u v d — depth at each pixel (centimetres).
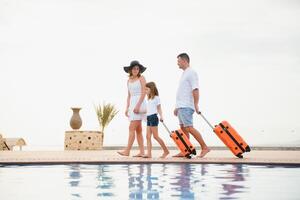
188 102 732
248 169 503
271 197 280
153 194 291
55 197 280
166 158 673
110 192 302
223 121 702
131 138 747
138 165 567
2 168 520
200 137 725
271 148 1418
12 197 282
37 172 462
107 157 700
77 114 1430
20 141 1486
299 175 429
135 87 750
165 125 738
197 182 362
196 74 733
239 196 284
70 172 461
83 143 1334
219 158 670
